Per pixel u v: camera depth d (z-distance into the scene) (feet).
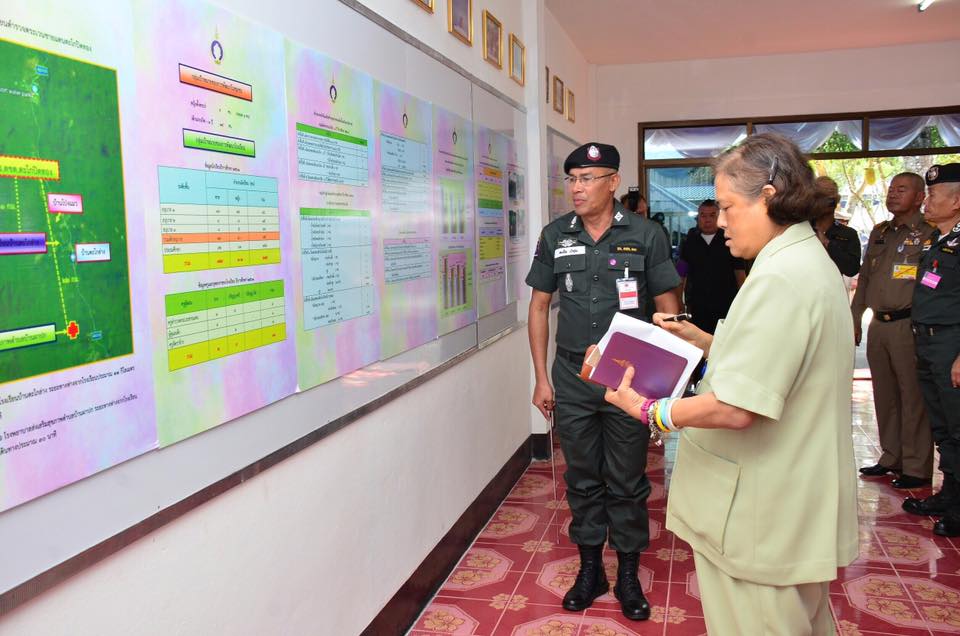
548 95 17.04
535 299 9.00
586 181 8.05
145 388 4.13
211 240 4.70
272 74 5.36
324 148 6.14
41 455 3.43
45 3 3.45
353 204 6.67
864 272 13.28
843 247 13.82
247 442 5.15
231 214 4.90
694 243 17.49
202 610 4.74
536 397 9.11
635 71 24.84
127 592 4.09
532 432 14.43
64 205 3.57
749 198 4.69
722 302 17.17
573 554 10.00
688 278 17.72
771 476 4.59
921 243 11.85
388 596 7.62
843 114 23.63
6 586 3.27
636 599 8.27
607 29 19.81
